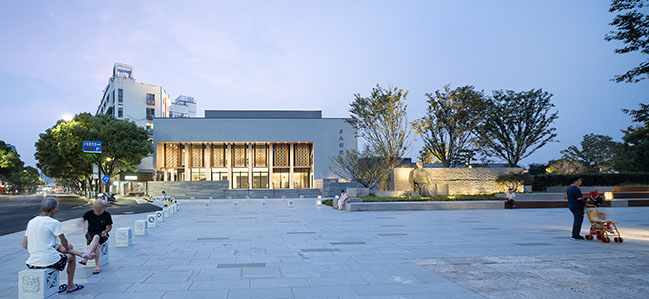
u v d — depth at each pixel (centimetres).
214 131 5272
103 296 557
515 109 3100
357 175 3052
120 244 993
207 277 670
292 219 1767
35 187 12319
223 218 1848
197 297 552
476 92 2881
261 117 5675
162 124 5216
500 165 4450
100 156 4206
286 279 655
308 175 5616
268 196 4362
